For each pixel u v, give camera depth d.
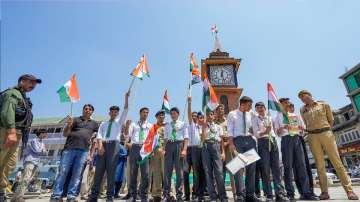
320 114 6.35
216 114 7.21
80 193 8.21
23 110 5.26
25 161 7.29
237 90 19.06
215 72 19.80
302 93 6.63
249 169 5.57
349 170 31.94
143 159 6.23
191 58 7.69
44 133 7.97
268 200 5.70
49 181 25.55
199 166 6.54
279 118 6.75
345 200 5.44
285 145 6.38
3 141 4.81
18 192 6.96
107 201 5.67
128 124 7.64
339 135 39.91
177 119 6.70
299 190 6.37
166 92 8.37
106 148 6.05
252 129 6.23
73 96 6.33
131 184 6.39
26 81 5.37
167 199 6.03
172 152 6.36
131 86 6.81
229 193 9.78
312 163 28.89
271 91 6.55
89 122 6.43
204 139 5.96
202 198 6.40
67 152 5.89
